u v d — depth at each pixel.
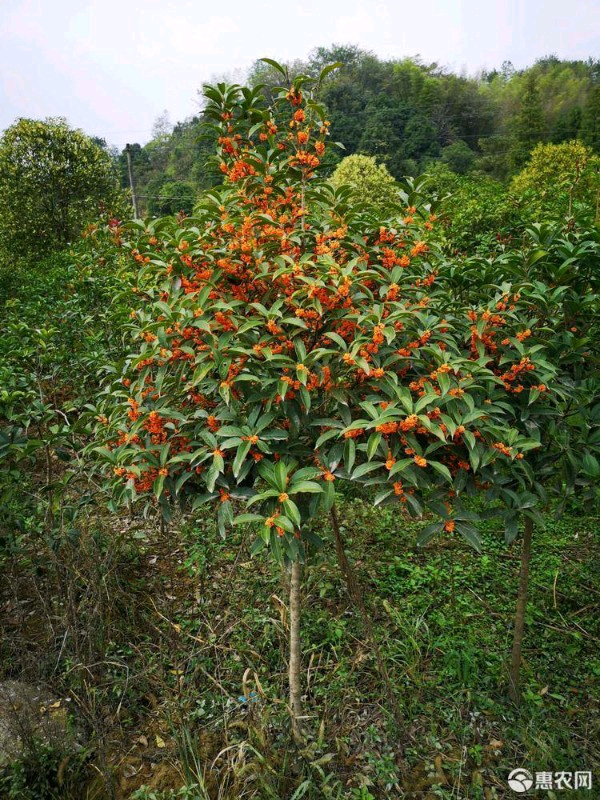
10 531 3.01
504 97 46.84
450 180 10.66
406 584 3.37
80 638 2.72
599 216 5.37
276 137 2.49
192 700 2.54
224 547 3.67
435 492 1.96
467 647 2.82
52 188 12.55
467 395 1.83
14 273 8.84
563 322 2.46
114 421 2.39
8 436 2.71
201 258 2.10
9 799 2.02
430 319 2.06
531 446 1.90
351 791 2.17
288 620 2.88
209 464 2.00
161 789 2.18
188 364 2.09
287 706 2.41
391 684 2.58
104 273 5.94
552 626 3.10
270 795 2.05
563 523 4.07
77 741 2.33
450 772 2.28
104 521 3.80
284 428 2.02
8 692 2.46
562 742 2.40
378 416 1.76
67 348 5.30
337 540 2.46
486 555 3.69
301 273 1.97
